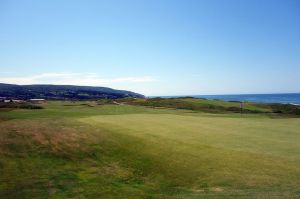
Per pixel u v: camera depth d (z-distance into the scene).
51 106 78.44
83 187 15.42
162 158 19.80
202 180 15.77
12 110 59.03
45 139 25.33
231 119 39.91
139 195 14.14
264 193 12.92
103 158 21.20
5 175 16.91
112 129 29.28
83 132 28.00
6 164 18.86
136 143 23.53
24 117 44.00
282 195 12.44
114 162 20.34
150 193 14.49
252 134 26.33
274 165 16.98
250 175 15.73
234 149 20.55
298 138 24.30
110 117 41.50
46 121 35.94
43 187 15.22
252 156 18.80
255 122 35.62
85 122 35.09
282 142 22.66
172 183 16.03
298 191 12.95
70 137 26.03
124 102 105.69
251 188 13.96
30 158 20.41
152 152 21.14
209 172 16.70
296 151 19.73
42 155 21.20
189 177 16.44
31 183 15.74
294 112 69.56
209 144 22.16
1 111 55.50
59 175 17.36
